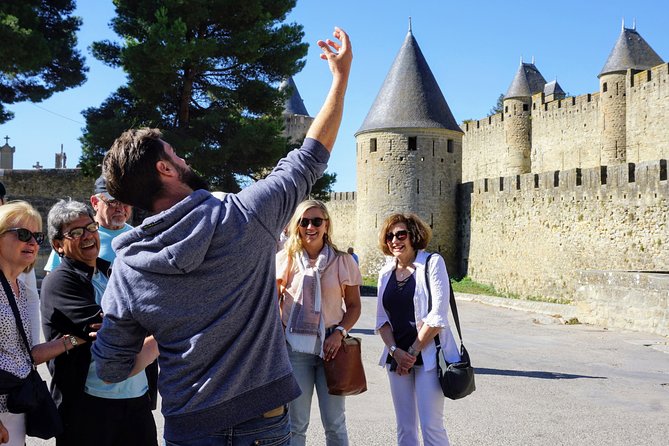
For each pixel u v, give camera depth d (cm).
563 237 3188
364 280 3934
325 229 519
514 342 1317
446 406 740
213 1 2444
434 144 4094
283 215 259
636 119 4416
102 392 386
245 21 2539
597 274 1641
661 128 4197
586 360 1095
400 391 508
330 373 487
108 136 2270
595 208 2983
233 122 2492
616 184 2859
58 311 376
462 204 4122
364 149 4209
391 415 698
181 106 2572
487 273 3828
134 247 248
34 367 362
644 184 2711
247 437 254
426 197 4075
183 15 2416
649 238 2681
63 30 2659
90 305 379
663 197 2614
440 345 490
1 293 357
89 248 399
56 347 369
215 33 2589
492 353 1161
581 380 905
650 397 798
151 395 423
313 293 496
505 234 3659
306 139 279
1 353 350
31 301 416
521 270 3506
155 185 259
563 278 3183
